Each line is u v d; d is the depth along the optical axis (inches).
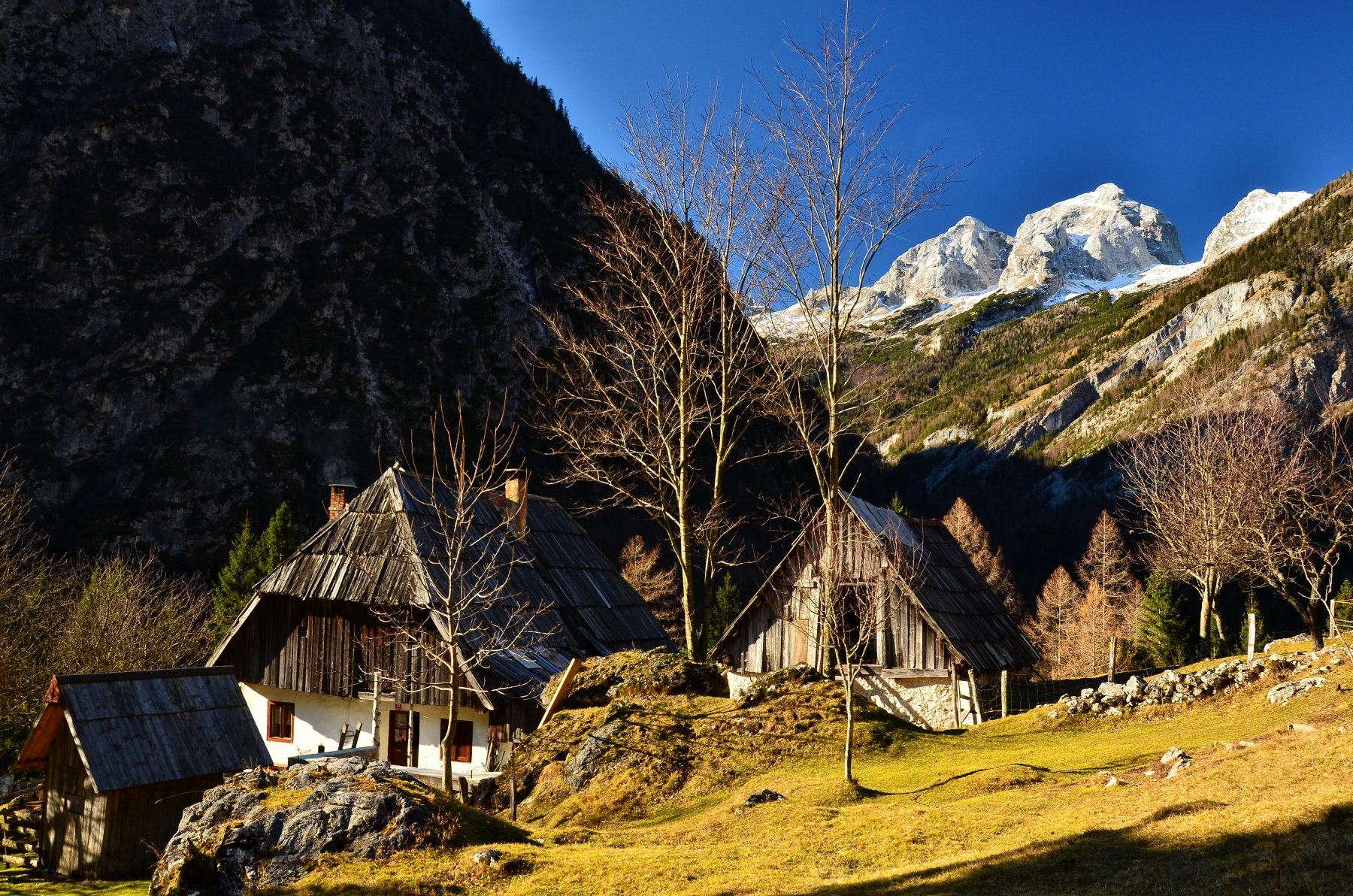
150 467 3230.8
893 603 1045.2
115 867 766.5
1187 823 438.6
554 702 903.7
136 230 3735.2
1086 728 802.8
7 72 3892.7
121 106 4015.8
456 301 4402.1
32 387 3253.0
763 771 753.0
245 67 4542.3
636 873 465.7
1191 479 1531.7
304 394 3681.1
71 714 768.9
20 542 2100.1
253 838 487.2
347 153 4589.1
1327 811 406.9
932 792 621.0
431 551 1047.0
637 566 2447.1
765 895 422.0
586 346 1159.6
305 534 3299.7
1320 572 967.6
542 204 5295.3
